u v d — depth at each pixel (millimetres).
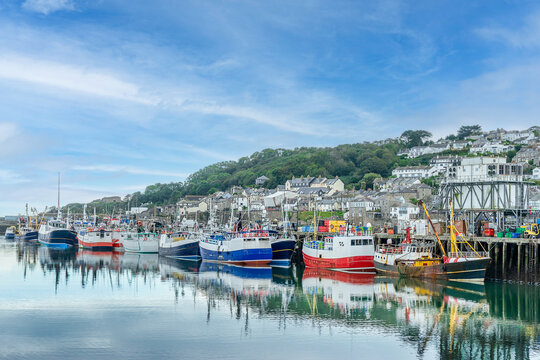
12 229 191875
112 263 90000
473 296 54219
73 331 41250
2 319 44906
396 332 40938
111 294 56938
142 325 43125
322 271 76125
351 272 73438
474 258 60781
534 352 36125
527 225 73375
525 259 60750
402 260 66688
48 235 134750
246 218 162875
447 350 36562
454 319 44688
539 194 123688
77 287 61750
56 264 87812
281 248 82625
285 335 40188
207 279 68688
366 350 36531
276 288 60750
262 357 35094
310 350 36594
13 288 60812
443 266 63062
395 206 146500
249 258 81438
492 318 44906
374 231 118500
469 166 77500
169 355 35500
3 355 35375
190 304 51500
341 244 74250
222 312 47844
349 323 43625
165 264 88438
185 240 95812
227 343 38094
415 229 87500
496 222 76688
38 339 39062
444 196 81062
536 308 48594
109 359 34625
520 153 197375
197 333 40750
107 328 42125
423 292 57031
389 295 55406
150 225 133625
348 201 161500
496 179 73938
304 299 53719
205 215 187625
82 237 125875
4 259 96375
